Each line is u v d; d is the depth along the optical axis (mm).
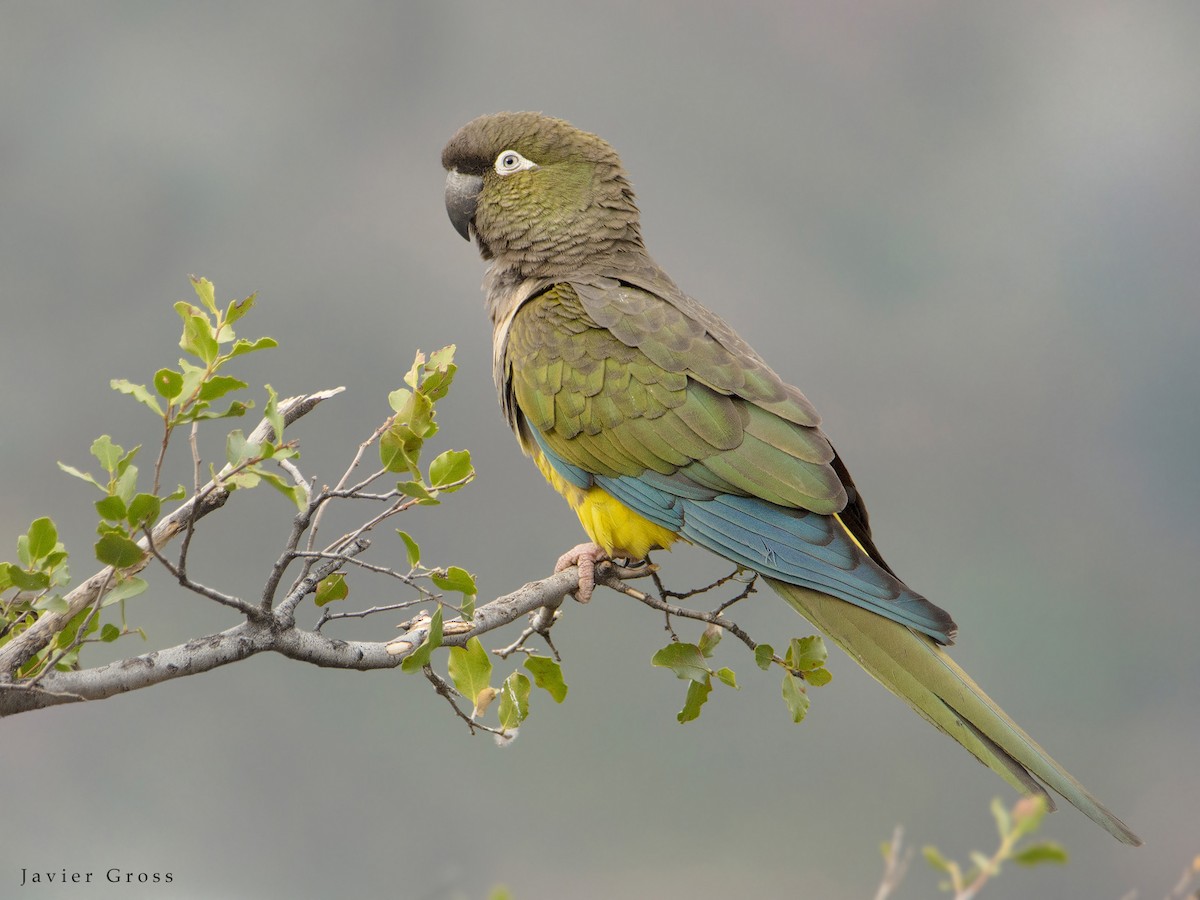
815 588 5555
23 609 4133
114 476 3844
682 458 5961
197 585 3910
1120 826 4547
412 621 4688
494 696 4711
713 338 6207
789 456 5844
